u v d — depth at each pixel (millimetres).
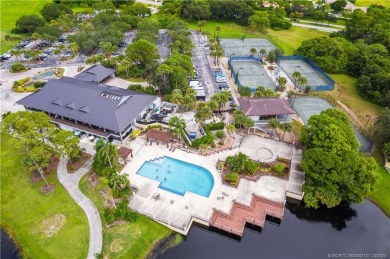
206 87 131500
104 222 71312
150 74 132000
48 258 64188
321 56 153875
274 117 106125
